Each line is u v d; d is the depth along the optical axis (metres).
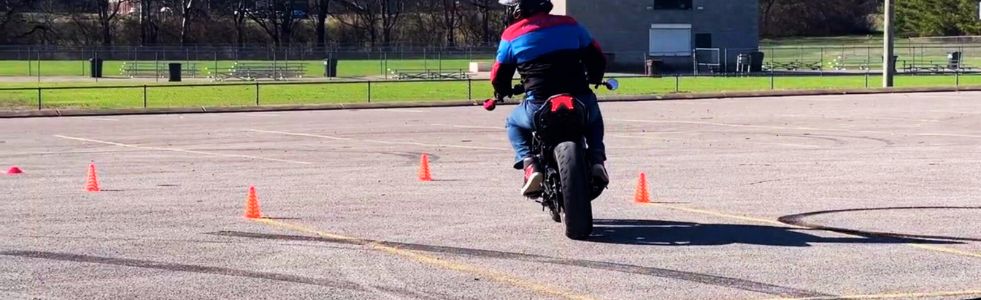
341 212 11.12
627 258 8.52
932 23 111.12
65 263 8.39
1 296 7.25
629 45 70.69
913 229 9.88
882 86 46.94
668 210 11.24
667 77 60.06
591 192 9.40
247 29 104.19
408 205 11.62
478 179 14.37
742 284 7.59
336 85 52.53
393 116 32.19
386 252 8.82
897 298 7.16
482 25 106.75
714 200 12.05
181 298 7.20
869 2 123.81
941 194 12.43
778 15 121.31
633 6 70.50
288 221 10.52
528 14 9.37
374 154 18.91
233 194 12.80
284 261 8.45
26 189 13.49
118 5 101.25
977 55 90.25
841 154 17.98
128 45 95.31
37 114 34.06
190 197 12.52
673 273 7.96
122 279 7.80
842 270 8.04
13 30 95.69
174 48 81.06
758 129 24.81
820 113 31.00
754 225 10.18
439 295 7.29
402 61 83.19
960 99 38.31
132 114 34.88
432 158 17.97
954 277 7.79
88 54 82.38
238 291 7.41
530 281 7.71
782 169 15.51
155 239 9.48
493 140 22.25
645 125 26.67
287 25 102.88
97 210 11.36
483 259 8.52
